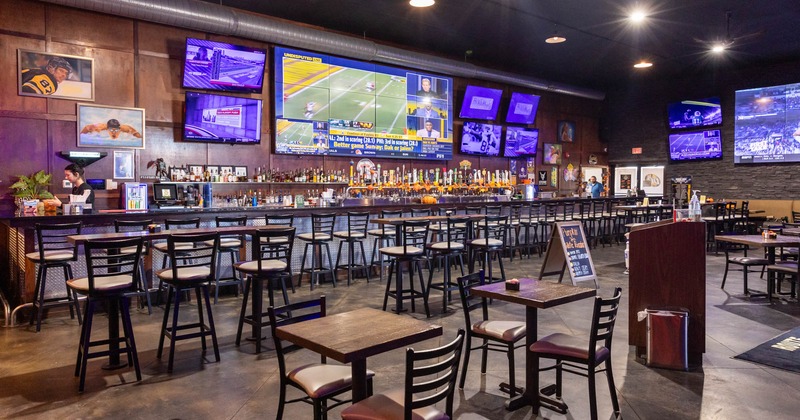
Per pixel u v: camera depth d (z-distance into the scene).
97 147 7.76
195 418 2.99
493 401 3.21
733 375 3.65
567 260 6.38
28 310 5.24
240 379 3.60
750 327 4.86
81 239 3.70
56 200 5.75
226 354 4.13
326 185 9.95
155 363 3.91
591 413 2.79
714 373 3.69
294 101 9.34
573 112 14.71
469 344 3.41
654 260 3.94
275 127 9.16
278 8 8.45
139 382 3.54
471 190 12.10
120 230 5.73
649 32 9.48
